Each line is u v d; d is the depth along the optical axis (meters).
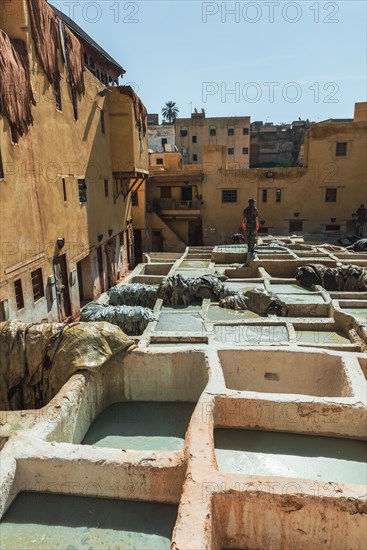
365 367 7.03
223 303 10.89
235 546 4.35
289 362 7.45
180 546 3.53
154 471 4.70
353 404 5.80
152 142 49.12
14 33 10.16
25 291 10.16
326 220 27.73
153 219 28.59
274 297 10.50
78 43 14.38
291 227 28.16
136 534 4.44
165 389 7.55
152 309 11.16
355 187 27.02
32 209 10.62
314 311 10.31
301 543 4.24
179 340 8.53
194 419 5.43
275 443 5.84
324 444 5.83
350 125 26.25
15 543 4.34
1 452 4.88
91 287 16.14
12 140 9.57
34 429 5.28
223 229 28.73
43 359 7.08
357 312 9.95
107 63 24.30
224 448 5.75
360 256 16.55
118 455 4.84
